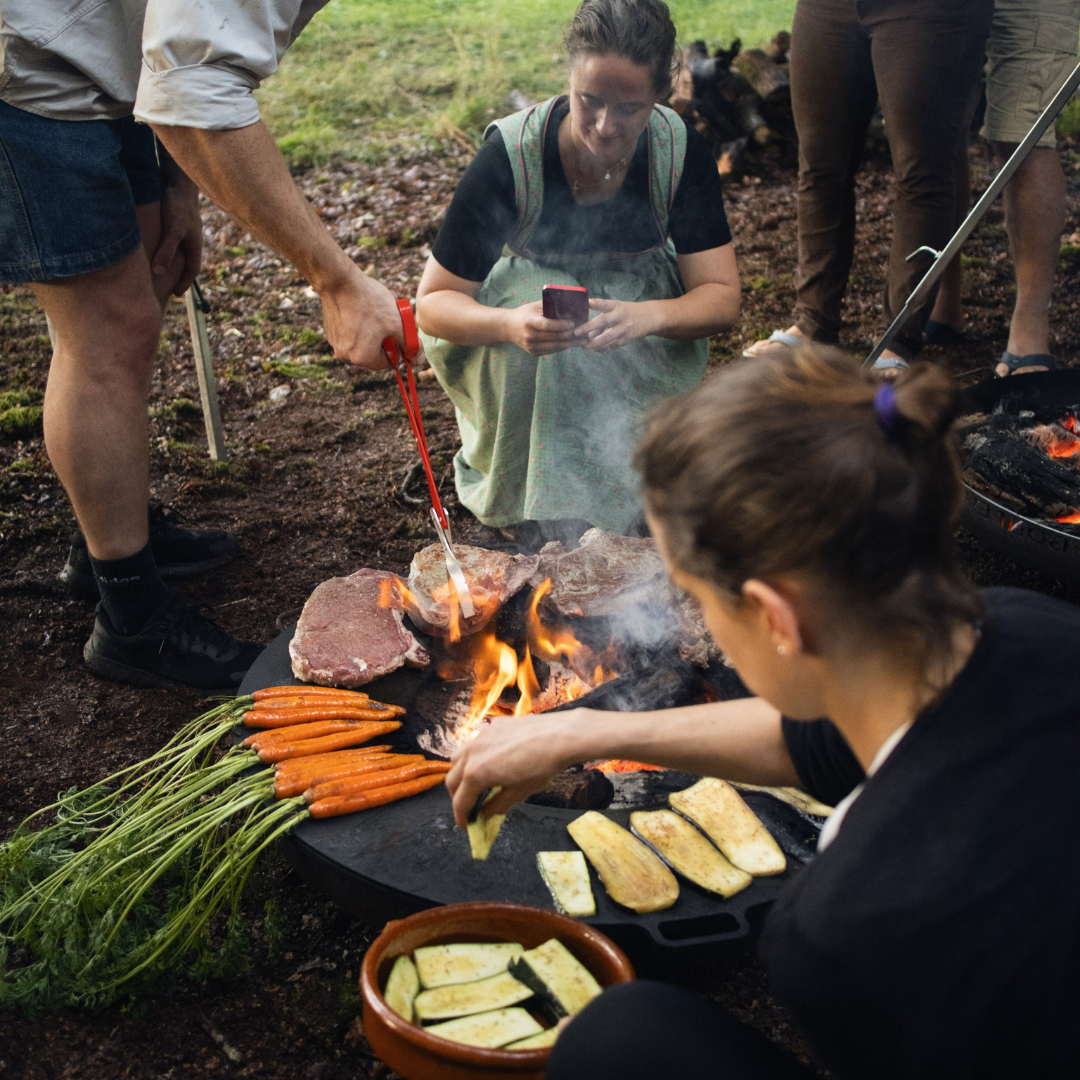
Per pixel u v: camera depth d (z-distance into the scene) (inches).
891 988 30.8
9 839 75.2
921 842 31.6
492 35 346.0
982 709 33.3
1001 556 111.9
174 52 69.6
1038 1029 29.8
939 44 117.0
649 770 70.6
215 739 69.8
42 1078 56.7
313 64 322.0
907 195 127.5
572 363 98.0
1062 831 30.9
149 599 90.6
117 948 61.3
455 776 49.5
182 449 133.3
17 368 154.5
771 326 165.8
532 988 49.7
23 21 69.7
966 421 110.4
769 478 30.5
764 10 348.8
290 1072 57.8
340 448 137.8
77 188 74.6
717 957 57.3
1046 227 131.0
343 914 69.2
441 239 98.0
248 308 181.8
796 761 47.1
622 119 85.5
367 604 81.9
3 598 105.3
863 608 32.2
